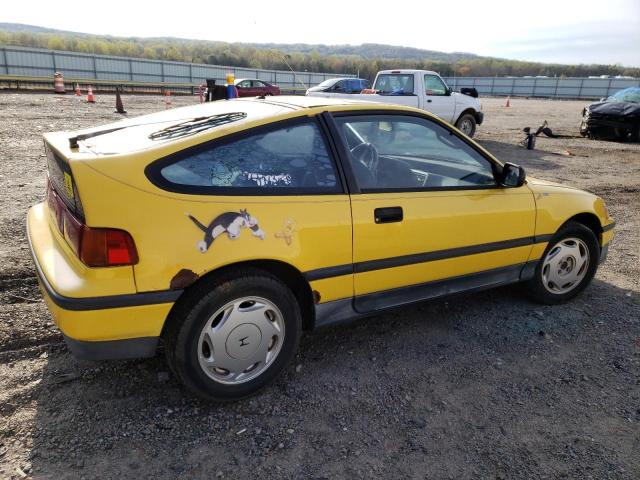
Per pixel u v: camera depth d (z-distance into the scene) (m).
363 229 2.79
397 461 2.31
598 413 2.71
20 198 5.73
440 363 3.11
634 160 11.17
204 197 2.37
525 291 3.96
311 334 3.39
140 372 2.84
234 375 2.59
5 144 8.98
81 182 2.19
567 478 2.26
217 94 12.62
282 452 2.33
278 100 3.14
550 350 3.32
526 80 56.56
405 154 3.14
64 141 2.78
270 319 2.64
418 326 3.57
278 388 2.80
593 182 8.64
